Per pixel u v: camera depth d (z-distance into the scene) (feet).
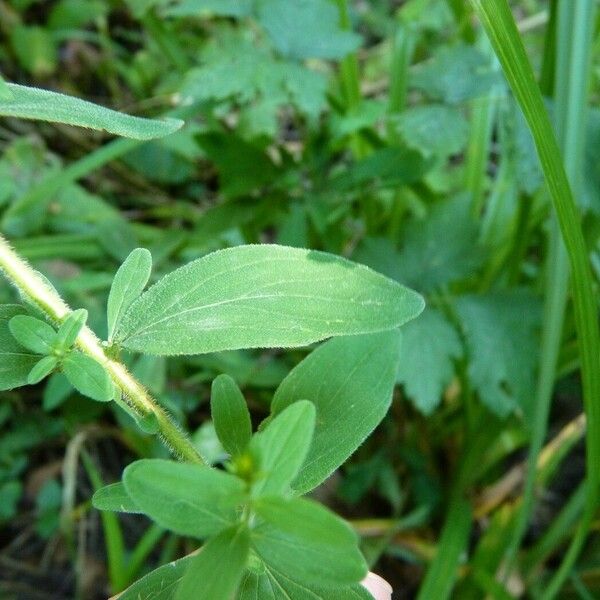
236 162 0.60
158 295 0.24
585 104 0.45
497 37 0.32
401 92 0.65
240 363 0.66
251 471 0.18
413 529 0.67
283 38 0.57
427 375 0.54
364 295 0.24
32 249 0.72
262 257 0.24
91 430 0.68
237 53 0.57
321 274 0.24
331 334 0.23
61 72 0.99
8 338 0.23
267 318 0.23
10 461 0.68
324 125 0.65
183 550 0.65
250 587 0.24
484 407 0.61
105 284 0.70
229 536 0.19
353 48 0.57
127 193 0.89
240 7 0.58
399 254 0.59
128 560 0.66
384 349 0.26
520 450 0.73
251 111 0.67
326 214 0.60
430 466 0.68
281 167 0.61
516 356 0.55
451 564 0.57
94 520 0.68
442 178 0.78
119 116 0.24
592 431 0.42
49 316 0.24
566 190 0.34
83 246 0.75
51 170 0.82
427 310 0.56
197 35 0.98
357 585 0.24
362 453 0.69
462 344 0.61
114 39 1.06
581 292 0.38
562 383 0.67
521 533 0.54
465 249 0.58
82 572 0.65
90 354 0.23
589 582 0.62
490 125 0.64
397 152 0.60
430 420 0.68
